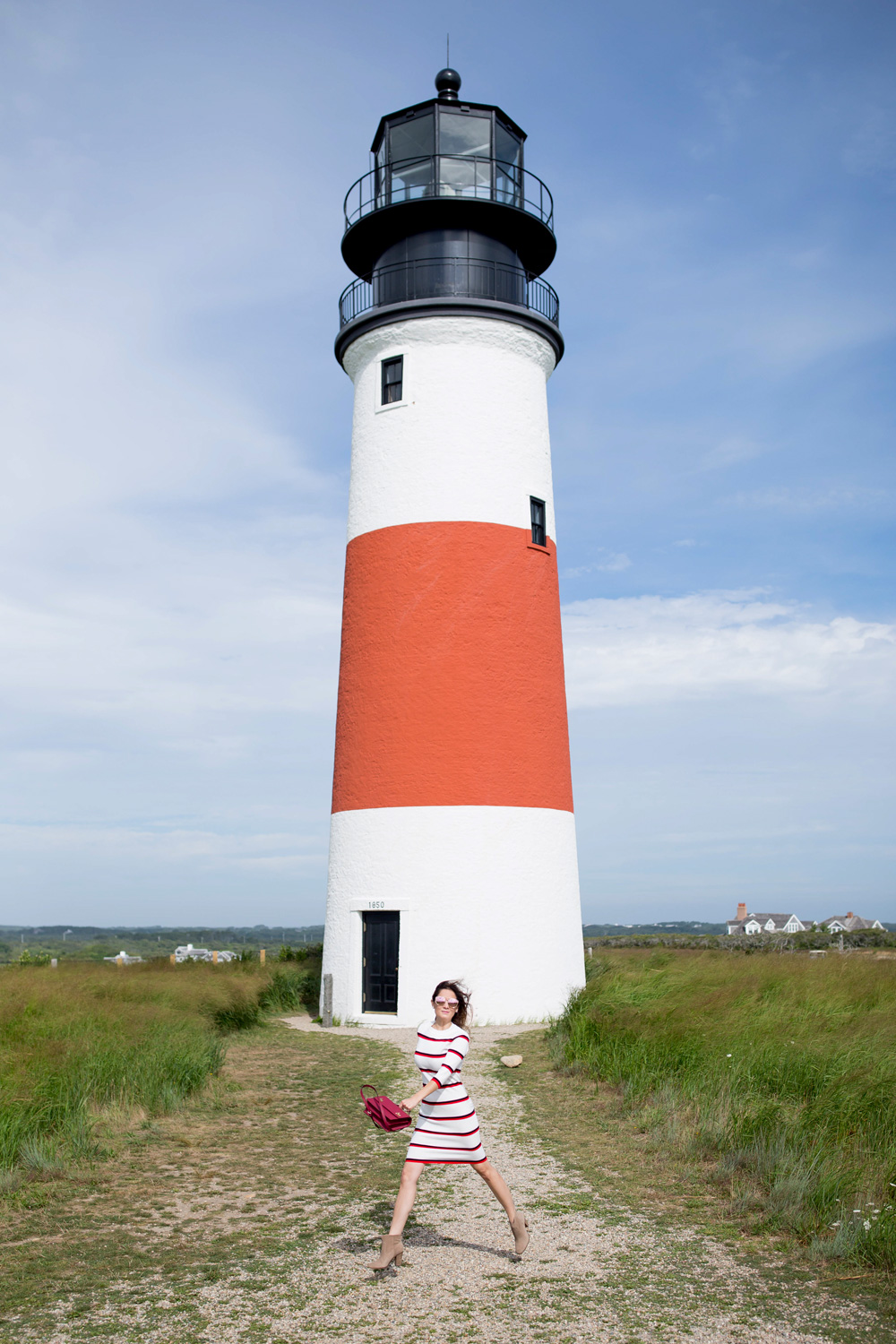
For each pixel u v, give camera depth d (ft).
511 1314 17.75
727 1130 27.63
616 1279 19.27
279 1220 23.06
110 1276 19.69
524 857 57.67
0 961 113.09
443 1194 25.03
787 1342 16.60
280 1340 16.84
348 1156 28.91
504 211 62.39
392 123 64.69
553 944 58.13
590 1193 24.88
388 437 62.34
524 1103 35.12
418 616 59.11
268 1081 40.09
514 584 60.29
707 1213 23.06
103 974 64.39
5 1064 32.40
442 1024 20.85
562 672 63.77
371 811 58.49
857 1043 32.14
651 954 86.07
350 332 64.85
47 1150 27.32
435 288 62.49
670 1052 35.58
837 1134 25.05
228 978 68.44
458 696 57.88
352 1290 18.90
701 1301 18.24
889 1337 16.78
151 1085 34.01
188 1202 24.40
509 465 61.72
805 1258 20.24
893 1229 19.99
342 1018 58.13
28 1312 17.99
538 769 59.41
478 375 61.93
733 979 50.49
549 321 64.28
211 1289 18.98
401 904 56.59
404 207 61.67
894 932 129.18
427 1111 20.53
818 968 55.31
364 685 60.39
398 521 60.80
